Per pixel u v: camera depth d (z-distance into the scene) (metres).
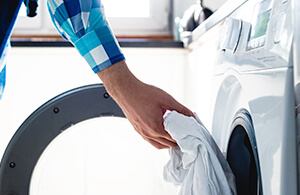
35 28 1.76
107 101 1.15
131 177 1.21
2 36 0.61
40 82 1.44
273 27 0.50
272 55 0.49
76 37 0.77
